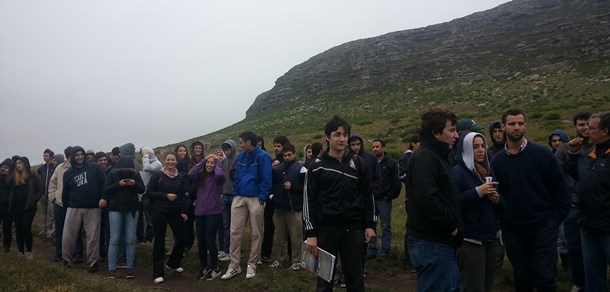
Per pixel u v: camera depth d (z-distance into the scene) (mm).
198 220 8023
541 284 4797
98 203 8641
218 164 8023
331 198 4797
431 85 58781
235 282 7398
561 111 29031
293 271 7797
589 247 5023
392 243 9594
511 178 4996
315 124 47781
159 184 8016
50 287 5973
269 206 8797
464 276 4473
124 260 9094
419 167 3953
